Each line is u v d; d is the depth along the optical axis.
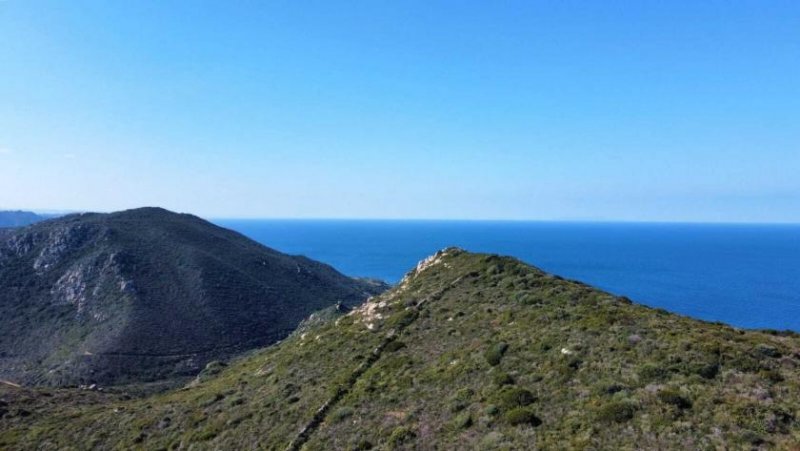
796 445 17.75
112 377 100.62
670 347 27.52
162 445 36.12
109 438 40.03
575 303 40.84
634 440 19.84
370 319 52.94
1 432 45.41
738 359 25.34
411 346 40.94
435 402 29.00
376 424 28.67
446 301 50.56
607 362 27.20
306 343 54.16
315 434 30.23
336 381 37.56
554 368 27.91
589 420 21.94
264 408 36.94
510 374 29.05
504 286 50.12
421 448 24.38
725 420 19.81
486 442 22.64
